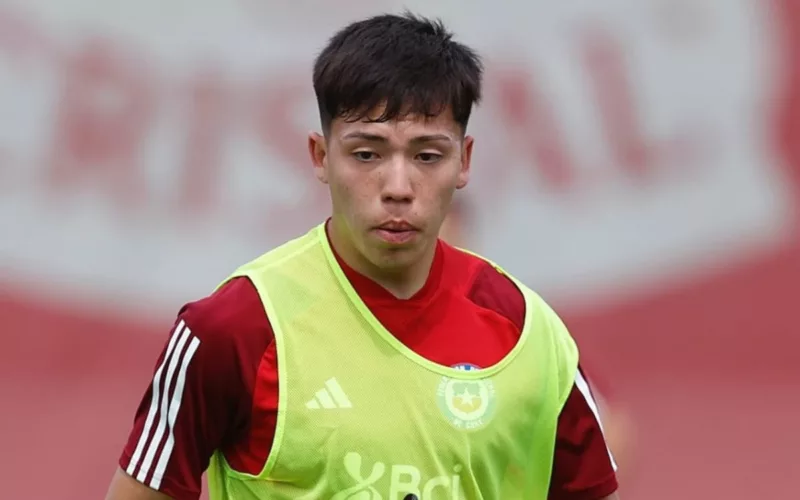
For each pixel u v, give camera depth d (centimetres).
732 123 1579
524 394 646
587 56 1575
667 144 1581
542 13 1570
